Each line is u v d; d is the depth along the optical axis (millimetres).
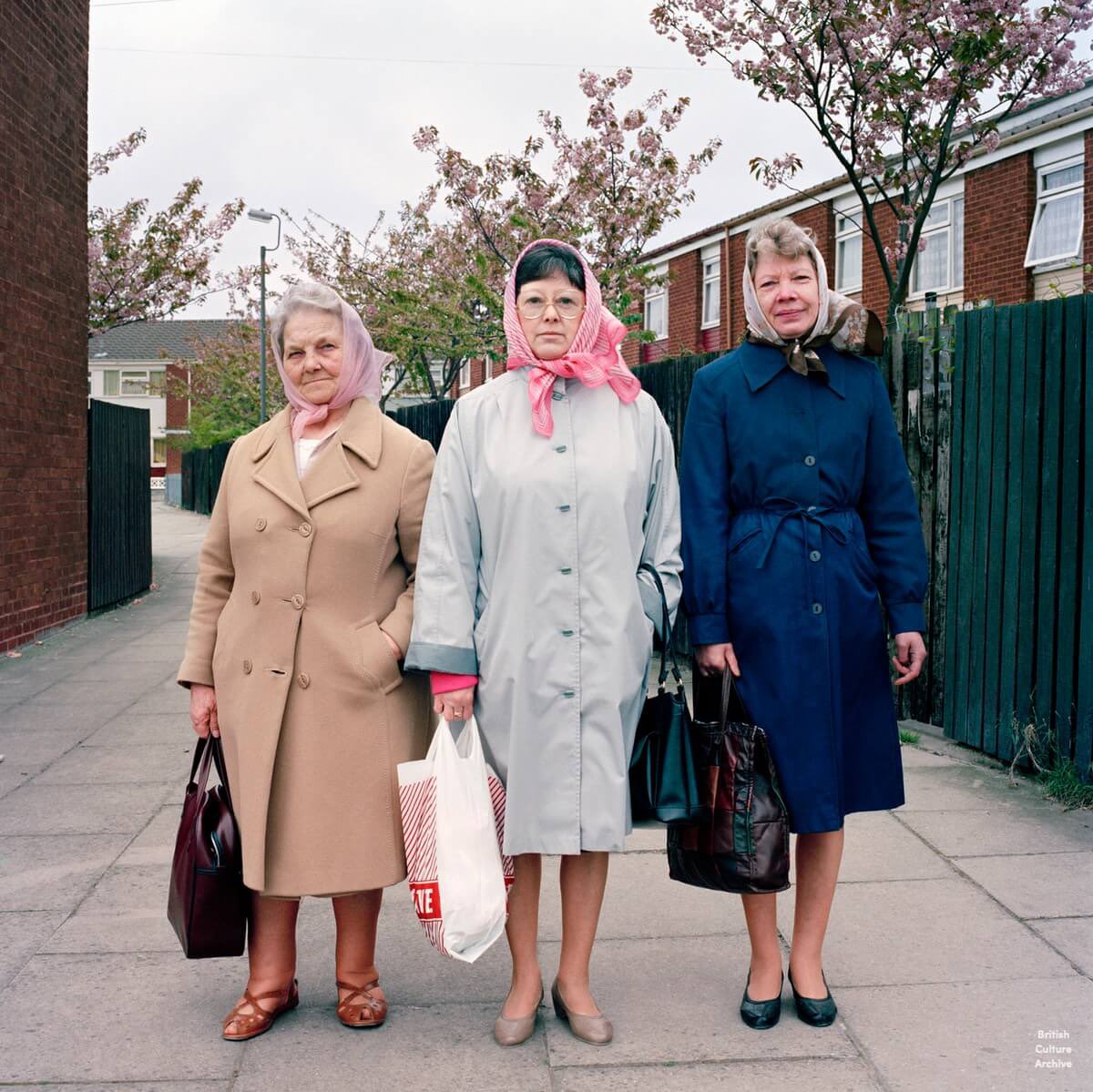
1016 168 14680
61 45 9914
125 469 12586
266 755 2721
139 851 4285
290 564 2773
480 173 12391
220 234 17875
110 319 17359
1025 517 4980
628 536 2760
